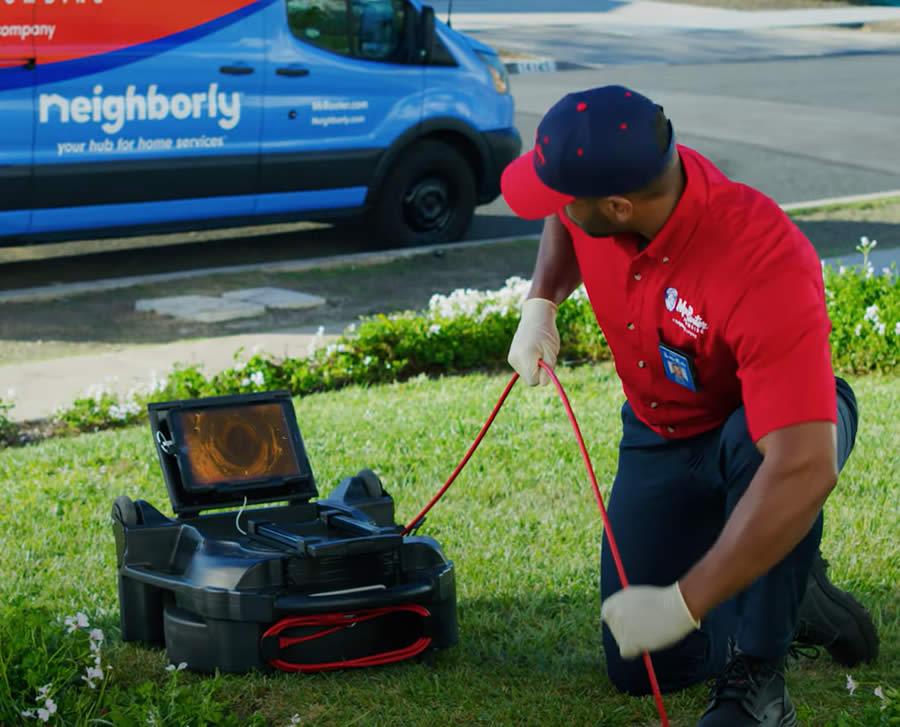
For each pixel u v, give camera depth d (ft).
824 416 8.26
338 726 10.84
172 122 32.94
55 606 13.48
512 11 131.64
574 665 12.10
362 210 37.76
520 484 17.52
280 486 12.65
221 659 11.48
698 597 8.02
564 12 133.28
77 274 35.81
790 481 8.13
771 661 10.08
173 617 11.73
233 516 12.51
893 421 20.22
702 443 10.73
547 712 11.07
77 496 17.47
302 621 11.41
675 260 9.21
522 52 96.12
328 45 35.53
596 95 8.69
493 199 41.04
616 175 8.50
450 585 11.94
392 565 11.77
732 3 146.61
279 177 35.32
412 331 25.72
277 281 34.35
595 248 10.05
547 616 13.29
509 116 40.32
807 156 56.95
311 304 31.73
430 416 21.24
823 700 11.29
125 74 31.89
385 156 37.29
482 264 37.01
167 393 23.22
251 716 10.71
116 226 33.12
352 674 11.76
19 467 18.99
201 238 40.86
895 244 39.58
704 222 9.02
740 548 8.04
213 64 33.35
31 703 10.61
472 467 18.26
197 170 33.60
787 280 8.68
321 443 19.54
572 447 19.16
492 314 26.61
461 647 12.44
